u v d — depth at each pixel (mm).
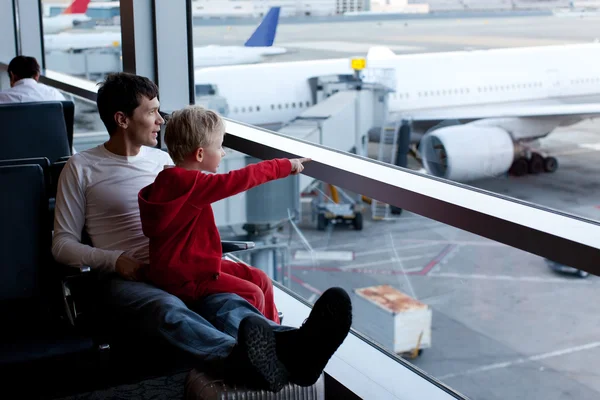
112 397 2119
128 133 2135
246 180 1824
